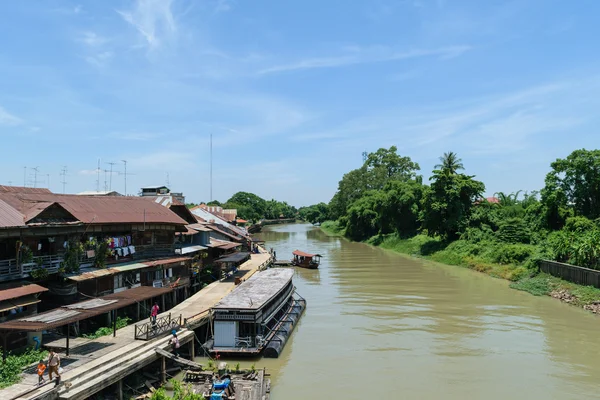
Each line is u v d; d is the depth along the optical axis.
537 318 31.61
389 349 25.80
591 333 27.94
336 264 62.50
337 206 132.88
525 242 56.22
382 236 92.50
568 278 39.16
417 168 125.56
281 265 60.72
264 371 21.62
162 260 32.25
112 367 18.28
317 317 33.16
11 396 15.10
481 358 24.17
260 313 25.52
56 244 24.48
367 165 131.12
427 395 19.80
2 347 18.84
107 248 27.36
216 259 44.56
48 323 17.48
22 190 29.31
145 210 33.50
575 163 53.78
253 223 149.88
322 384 21.02
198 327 26.58
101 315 25.17
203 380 20.45
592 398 19.36
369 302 37.72
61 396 15.43
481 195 67.19
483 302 36.78
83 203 29.42
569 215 53.03
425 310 34.53
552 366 22.91
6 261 21.09
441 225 67.38
